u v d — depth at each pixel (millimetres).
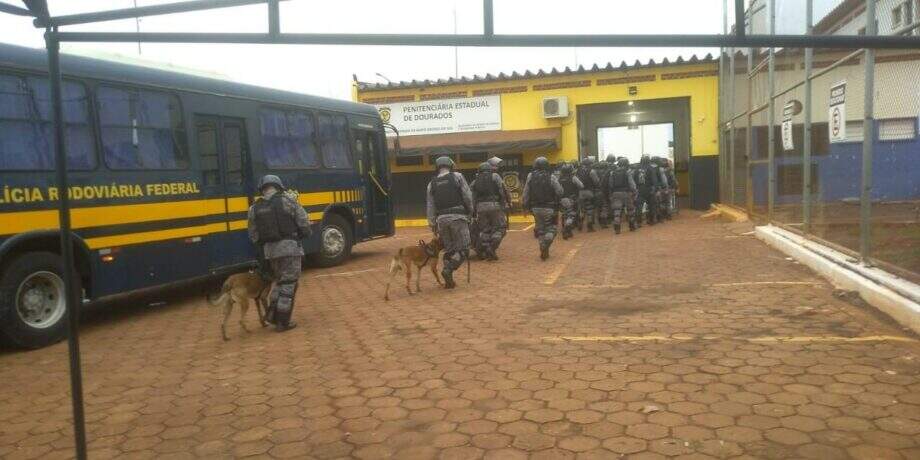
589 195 15062
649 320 6160
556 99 19062
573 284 8312
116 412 4527
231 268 9195
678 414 3883
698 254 10344
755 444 3453
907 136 6594
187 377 5266
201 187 8695
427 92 20141
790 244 9438
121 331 7273
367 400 4445
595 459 3385
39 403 4832
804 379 4344
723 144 17672
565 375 4684
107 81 7484
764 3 11461
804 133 9266
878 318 5828
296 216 6605
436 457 3520
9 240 6297
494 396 4359
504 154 20016
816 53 8984
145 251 7840
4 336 6363
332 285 9625
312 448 3740
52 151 6773
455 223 8562
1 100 6336
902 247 7164
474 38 2752
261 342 6289
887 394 4027
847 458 3260
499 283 8773
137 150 7820
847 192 7875
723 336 5469
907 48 2467
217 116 9094
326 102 11523
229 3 2895
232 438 3951
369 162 12820
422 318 6836
